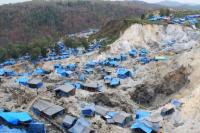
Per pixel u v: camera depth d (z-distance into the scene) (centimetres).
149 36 17675
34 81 10619
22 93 9481
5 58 17675
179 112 8488
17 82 11019
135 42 17175
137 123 8106
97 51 16638
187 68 11175
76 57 16138
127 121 8494
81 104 9106
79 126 7694
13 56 17700
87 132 7506
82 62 15288
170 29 18175
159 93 10819
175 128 7938
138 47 16988
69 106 8875
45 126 7669
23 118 7388
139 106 10131
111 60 14850
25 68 15488
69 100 9300
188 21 19162
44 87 10525
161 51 15488
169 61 12281
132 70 13050
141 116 8731
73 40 19562
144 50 16350
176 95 10369
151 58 14325
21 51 18200
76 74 12838
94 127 7900
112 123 8325
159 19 19975
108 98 9988
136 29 17725
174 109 8669
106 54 16050
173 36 17838
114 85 11256
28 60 16850
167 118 8456
